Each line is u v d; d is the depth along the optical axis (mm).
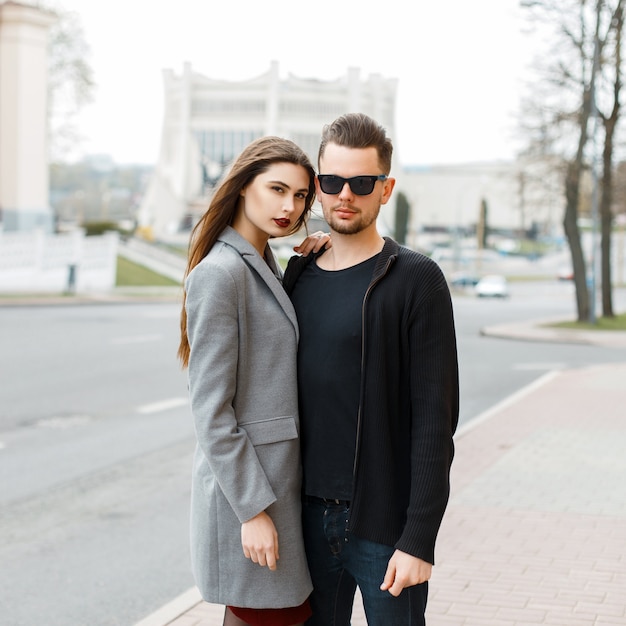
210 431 2512
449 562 5258
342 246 2699
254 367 2604
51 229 41094
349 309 2607
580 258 31484
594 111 28875
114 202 145375
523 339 25562
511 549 5516
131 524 6371
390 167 2693
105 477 7684
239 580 2619
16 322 22250
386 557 2602
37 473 7770
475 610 4492
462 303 49812
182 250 61781
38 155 40344
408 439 2635
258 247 2783
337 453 2617
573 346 23594
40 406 11086
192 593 4828
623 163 33000
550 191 31422
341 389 2598
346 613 2844
